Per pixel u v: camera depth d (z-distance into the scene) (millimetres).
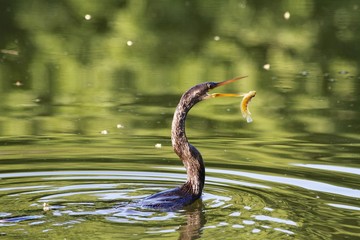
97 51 21594
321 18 25250
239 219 9562
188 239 8781
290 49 21938
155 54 21312
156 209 9891
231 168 11977
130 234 8883
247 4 26859
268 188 10961
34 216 9453
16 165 12023
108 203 10133
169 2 26422
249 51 21656
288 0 27438
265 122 15078
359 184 11125
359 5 27125
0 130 14289
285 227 9250
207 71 19469
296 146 13312
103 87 18047
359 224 9391
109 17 25094
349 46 22156
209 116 15766
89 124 14805
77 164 12109
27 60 20484
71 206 9945
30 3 26547
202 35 23500
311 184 11133
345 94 17281
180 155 10750
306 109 16031
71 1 26516
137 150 12992
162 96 17219
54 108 16172
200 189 10555
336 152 12891
